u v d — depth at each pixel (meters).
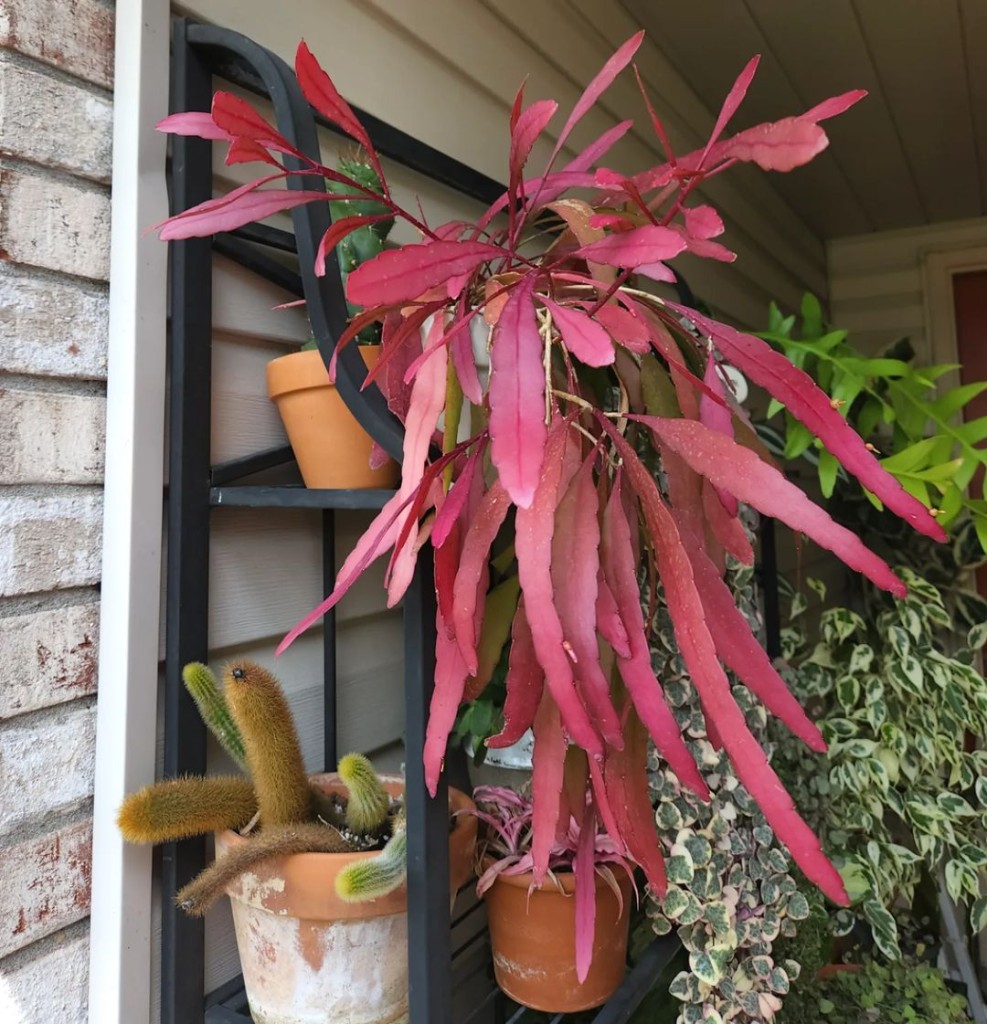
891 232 2.92
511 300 0.47
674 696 0.85
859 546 0.44
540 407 0.42
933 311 2.83
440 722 0.52
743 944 0.82
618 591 0.51
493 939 0.83
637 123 1.67
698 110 1.97
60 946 0.65
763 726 0.97
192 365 0.73
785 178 2.44
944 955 1.83
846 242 3.01
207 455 0.75
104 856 0.66
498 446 0.41
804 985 1.23
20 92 0.65
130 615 0.67
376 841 0.65
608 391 0.78
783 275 2.61
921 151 2.26
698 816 0.83
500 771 1.19
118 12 0.72
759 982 0.82
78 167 0.69
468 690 0.60
